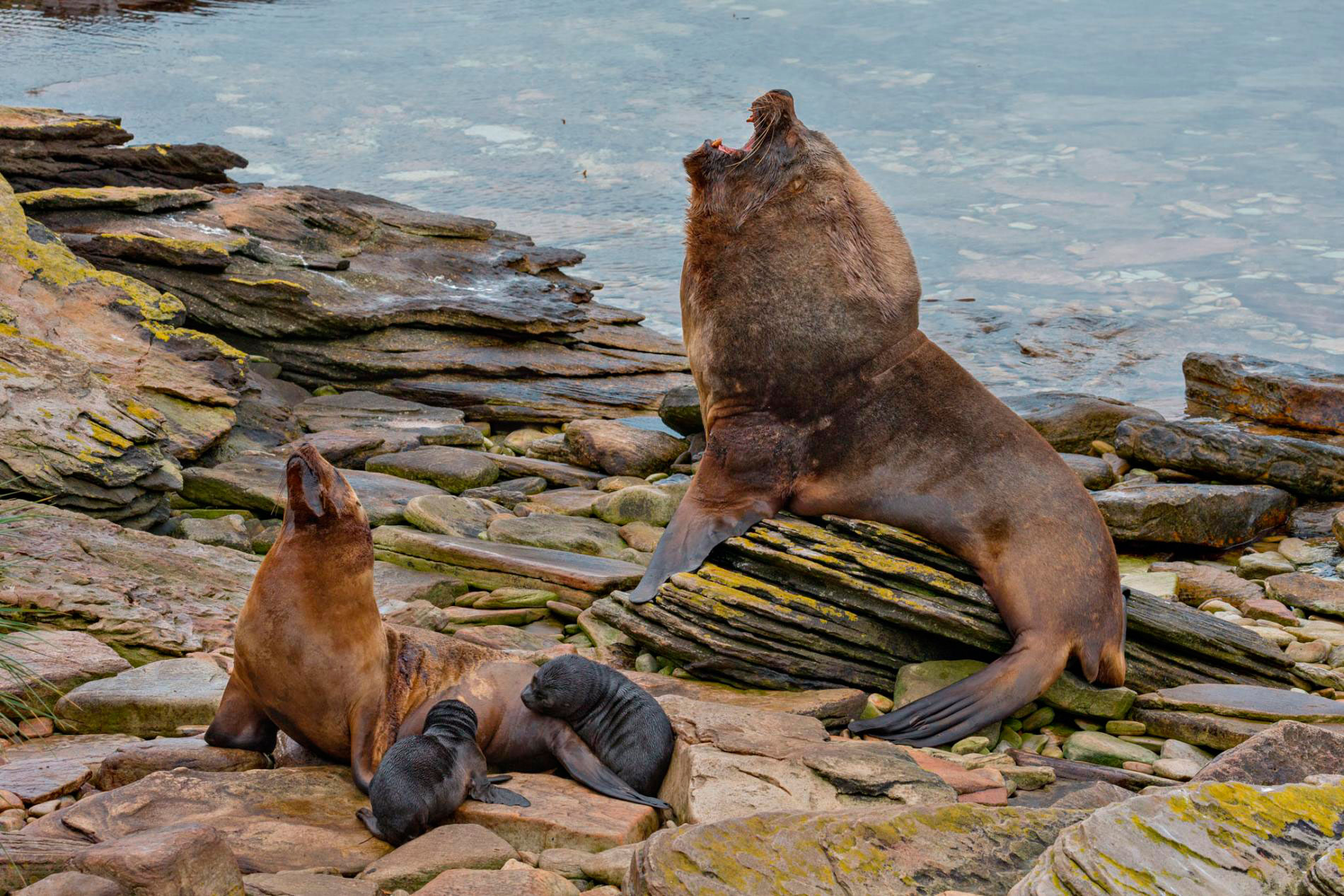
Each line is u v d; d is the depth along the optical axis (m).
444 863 5.94
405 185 31.83
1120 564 13.73
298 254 18.83
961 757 8.59
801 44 50.31
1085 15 55.22
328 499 6.75
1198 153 36.38
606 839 6.42
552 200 31.14
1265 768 7.81
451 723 6.82
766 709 9.06
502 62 46.12
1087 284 26.23
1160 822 5.51
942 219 30.89
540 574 11.23
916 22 53.69
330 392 17.48
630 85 43.19
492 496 13.89
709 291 11.04
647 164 34.41
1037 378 20.78
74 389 12.13
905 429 10.48
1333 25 52.75
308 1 54.25
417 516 12.41
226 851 5.32
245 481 13.13
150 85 39.28
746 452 10.72
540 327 18.58
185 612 9.53
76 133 19.58
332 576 6.79
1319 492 14.83
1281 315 24.20
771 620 9.76
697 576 10.18
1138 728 9.57
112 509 11.55
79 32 45.47
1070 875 5.26
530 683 7.48
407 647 7.41
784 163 10.90
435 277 19.83
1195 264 27.45
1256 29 52.47
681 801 7.07
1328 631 11.52
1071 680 9.76
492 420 17.25
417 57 46.28
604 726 7.36
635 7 56.16
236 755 7.21
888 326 10.71
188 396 14.30
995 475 10.21
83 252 16.75
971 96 42.97
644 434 15.63
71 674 8.27
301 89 40.62
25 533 9.91
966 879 5.78
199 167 20.50
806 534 10.23
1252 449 14.96
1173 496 13.80
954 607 9.80
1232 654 10.36
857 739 9.13
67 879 4.95
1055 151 36.81
